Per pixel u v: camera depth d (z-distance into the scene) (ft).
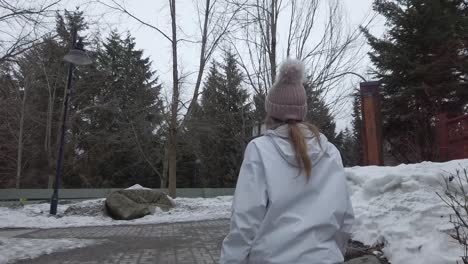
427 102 87.04
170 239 35.35
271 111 8.33
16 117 108.78
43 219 52.39
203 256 27.35
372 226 22.82
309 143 7.70
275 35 59.88
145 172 148.36
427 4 86.58
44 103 120.37
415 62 86.48
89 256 27.76
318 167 7.66
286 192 7.36
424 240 19.21
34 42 41.16
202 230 41.27
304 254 6.99
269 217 7.27
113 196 55.83
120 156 142.41
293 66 8.29
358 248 21.58
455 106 86.43
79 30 67.51
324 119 61.16
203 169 156.15
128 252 29.19
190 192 86.99
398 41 90.74
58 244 32.04
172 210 58.65
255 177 7.50
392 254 19.74
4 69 56.90
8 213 56.90
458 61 82.28
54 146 120.67
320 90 60.13
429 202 21.70
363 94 43.21
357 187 28.73
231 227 7.38
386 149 93.71
